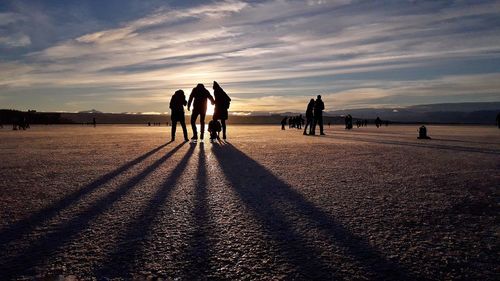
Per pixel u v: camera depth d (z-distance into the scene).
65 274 2.61
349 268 2.70
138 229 3.60
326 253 2.97
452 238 3.33
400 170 7.36
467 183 5.93
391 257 2.89
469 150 11.73
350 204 4.56
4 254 2.97
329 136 22.06
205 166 8.07
